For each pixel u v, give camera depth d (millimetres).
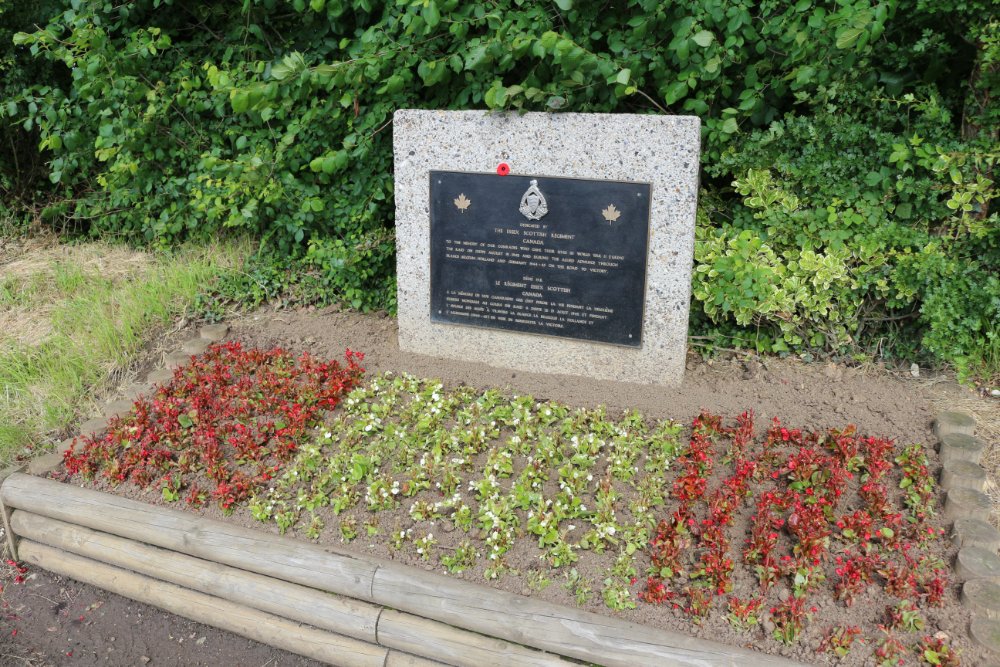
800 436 4219
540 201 4777
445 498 4027
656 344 4777
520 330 5070
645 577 3559
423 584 3520
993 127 4668
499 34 4855
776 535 3604
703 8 4715
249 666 3695
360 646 3588
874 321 5066
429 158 5008
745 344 5230
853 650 3188
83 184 7656
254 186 5969
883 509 3717
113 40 6598
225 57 6207
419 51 5223
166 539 4008
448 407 4664
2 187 7758
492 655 3352
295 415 4582
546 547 3725
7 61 6859
